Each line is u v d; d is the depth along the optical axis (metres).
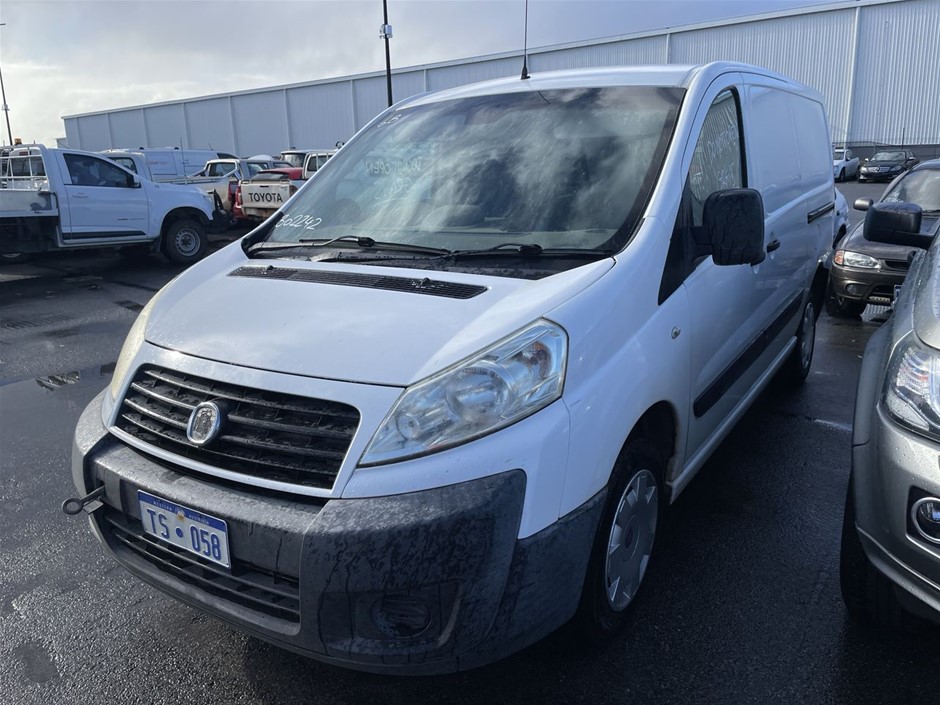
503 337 2.03
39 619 2.85
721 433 3.35
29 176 11.70
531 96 3.27
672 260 2.60
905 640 2.58
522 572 1.94
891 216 3.55
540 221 2.69
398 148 3.31
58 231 11.20
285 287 2.51
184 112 58.72
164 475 2.17
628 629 2.65
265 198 16.42
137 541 2.33
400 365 2.00
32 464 4.34
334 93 49.56
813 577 2.96
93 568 3.21
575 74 3.38
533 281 2.30
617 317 2.27
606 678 2.43
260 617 2.02
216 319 2.40
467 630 1.90
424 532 1.83
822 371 5.76
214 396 2.15
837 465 4.01
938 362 2.04
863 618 2.59
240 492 2.03
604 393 2.16
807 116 4.85
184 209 13.02
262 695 2.43
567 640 2.46
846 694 2.33
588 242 2.54
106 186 11.75
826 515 3.47
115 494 2.27
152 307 2.67
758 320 3.66
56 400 5.53
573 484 2.06
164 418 2.23
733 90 3.41
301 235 3.08
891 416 2.14
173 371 2.29
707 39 38.59
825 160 5.31
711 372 3.01
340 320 2.22
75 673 2.55
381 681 2.48
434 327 2.11
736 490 3.73
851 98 35.56
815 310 5.25
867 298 6.92
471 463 1.90
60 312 8.88
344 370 2.03
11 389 5.82
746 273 3.32
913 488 2.03
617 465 2.33
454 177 3.02
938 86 33.66
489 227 2.75
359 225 3.01
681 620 2.70
